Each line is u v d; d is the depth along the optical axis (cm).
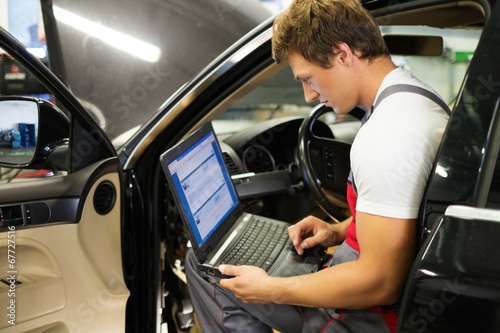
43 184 155
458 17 151
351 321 137
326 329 142
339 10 123
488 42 112
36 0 268
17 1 269
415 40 182
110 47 277
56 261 155
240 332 162
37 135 159
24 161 161
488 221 100
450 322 102
